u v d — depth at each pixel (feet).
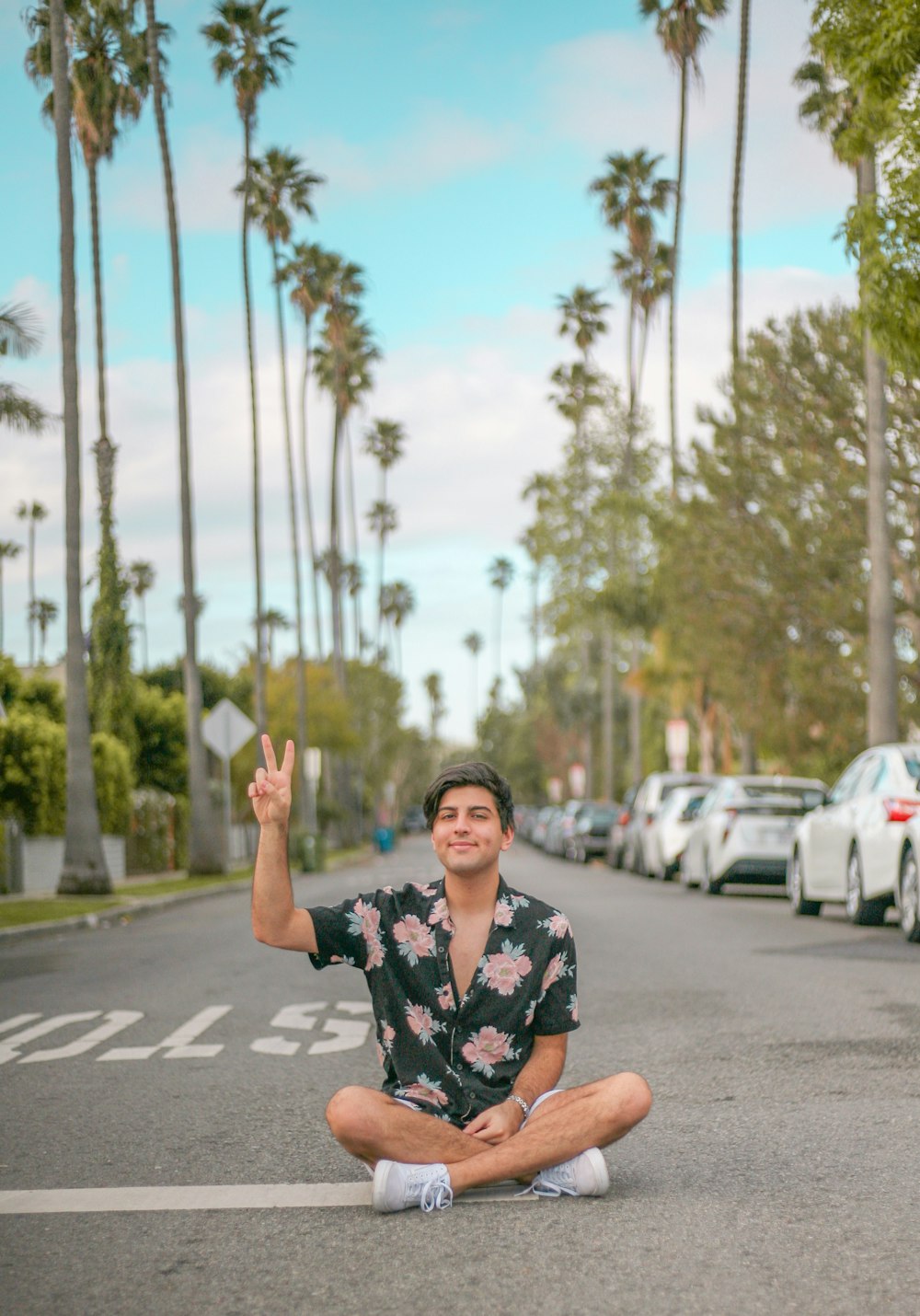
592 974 41.06
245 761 168.14
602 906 69.00
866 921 53.72
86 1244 15.93
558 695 335.26
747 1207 16.81
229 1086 25.85
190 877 114.93
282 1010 35.96
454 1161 16.87
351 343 212.23
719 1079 25.29
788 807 75.10
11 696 123.85
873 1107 22.67
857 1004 33.73
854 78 48.08
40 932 66.64
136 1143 21.29
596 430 214.07
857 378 92.79
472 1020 16.80
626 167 177.68
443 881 16.99
